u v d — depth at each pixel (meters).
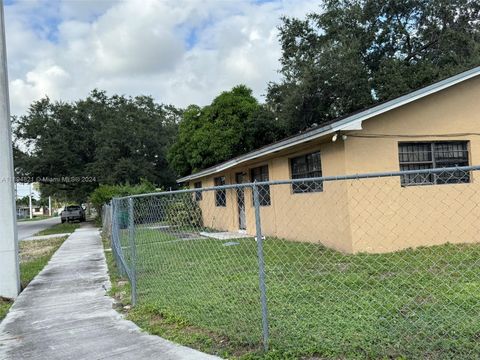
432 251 8.55
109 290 7.33
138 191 24.88
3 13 8.12
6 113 8.09
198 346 4.23
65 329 5.23
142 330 4.89
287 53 25.69
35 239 20.50
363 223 9.26
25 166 31.34
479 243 9.38
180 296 5.97
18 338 5.02
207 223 17.66
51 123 32.47
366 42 23.80
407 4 23.45
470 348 3.60
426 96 9.91
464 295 5.07
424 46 23.98
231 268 7.72
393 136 9.67
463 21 23.27
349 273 6.81
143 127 34.16
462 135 10.16
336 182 9.77
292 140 10.44
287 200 12.16
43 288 8.11
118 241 8.86
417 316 4.42
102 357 4.16
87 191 35.34
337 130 8.95
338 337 3.93
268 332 4.00
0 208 7.70
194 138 24.28
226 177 16.69
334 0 24.44
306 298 5.37
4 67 8.09
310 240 10.93
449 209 9.73
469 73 9.72
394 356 3.56
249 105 24.08
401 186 9.59
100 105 35.53
